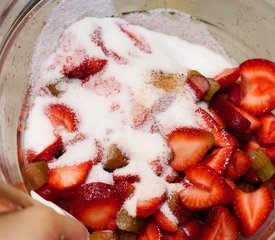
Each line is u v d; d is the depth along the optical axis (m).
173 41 0.38
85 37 0.34
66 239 0.22
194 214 0.31
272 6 0.36
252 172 0.33
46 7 0.33
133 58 0.34
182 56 0.37
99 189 0.30
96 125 0.32
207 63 0.37
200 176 0.30
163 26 0.38
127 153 0.31
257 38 0.37
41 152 0.31
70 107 0.32
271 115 0.34
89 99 0.33
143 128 0.32
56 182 0.30
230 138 0.32
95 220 0.30
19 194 0.22
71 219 0.24
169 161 0.31
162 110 0.32
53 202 0.30
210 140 0.31
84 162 0.31
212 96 0.33
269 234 0.31
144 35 0.36
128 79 0.33
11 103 0.33
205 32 0.38
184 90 0.33
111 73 0.33
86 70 0.33
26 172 0.31
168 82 0.33
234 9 0.37
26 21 0.33
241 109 0.34
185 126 0.32
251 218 0.31
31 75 0.34
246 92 0.34
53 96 0.33
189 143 0.31
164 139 0.32
